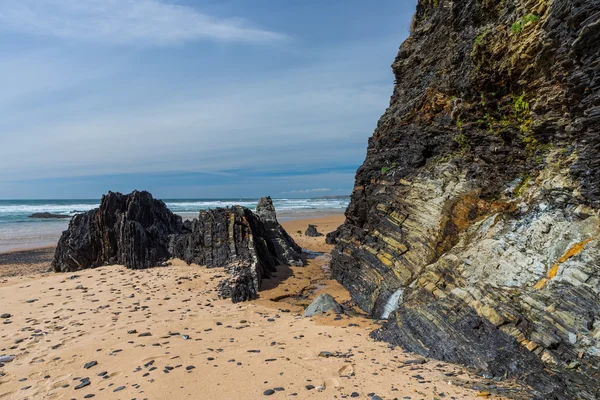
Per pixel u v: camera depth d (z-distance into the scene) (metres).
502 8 10.73
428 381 6.66
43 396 6.66
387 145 16.48
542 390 6.11
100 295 13.77
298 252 23.03
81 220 20.77
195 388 6.70
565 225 7.80
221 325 10.67
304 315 11.98
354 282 14.69
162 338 9.48
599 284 6.44
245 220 18.41
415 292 10.15
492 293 7.94
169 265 18.09
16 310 12.16
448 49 13.57
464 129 11.98
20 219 55.03
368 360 7.85
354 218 17.20
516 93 10.33
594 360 5.86
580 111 7.93
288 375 7.14
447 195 11.91
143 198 22.19
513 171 10.54
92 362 8.02
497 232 9.28
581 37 7.10
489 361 7.09
